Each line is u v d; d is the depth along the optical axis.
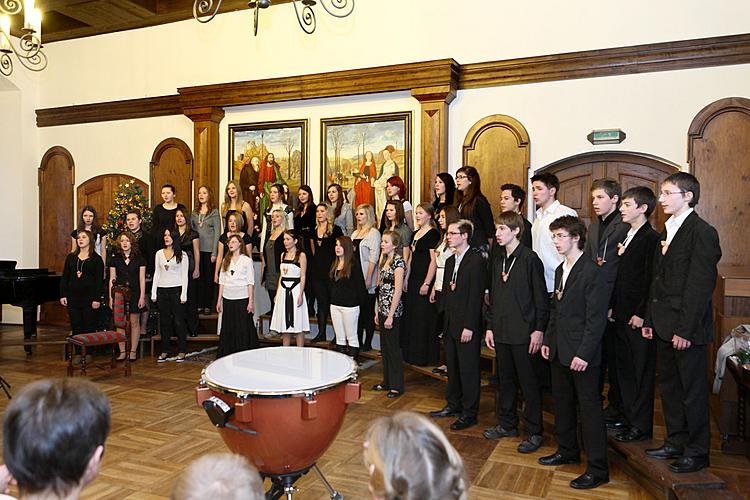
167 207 7.50
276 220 6.88
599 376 3.59
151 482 3.54
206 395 2.93
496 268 4.32
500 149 6.88
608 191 4.04
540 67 6.66
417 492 1.15
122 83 8.99
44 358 7.05
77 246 6.96
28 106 9.50
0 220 9.66
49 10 8.22
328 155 7.74
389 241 5.36
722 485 3.21
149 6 8.31
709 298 3.30
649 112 6.30
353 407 5.09
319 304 6.75
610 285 3.96
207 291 7.54
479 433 4.46
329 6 7.62
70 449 1.28
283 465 2.88
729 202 6.05
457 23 7.03
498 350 4.30
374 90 7.23
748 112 5.95
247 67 8.15
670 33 6.17
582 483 3.51
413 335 5.54
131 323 6.88
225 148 8.38
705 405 3.37
